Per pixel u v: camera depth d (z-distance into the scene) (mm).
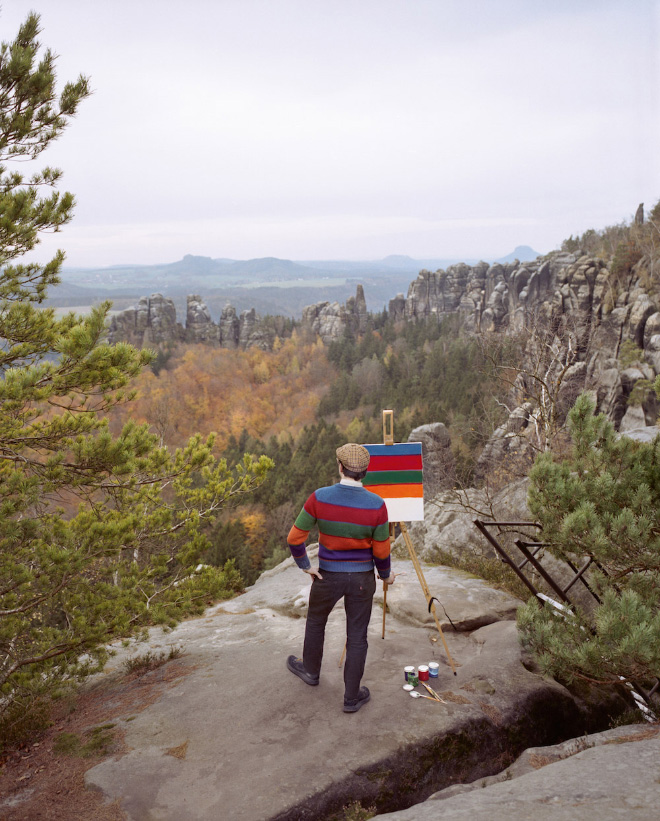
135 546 6004
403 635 5375
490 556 9078
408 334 154250
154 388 126438
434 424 28422
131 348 5230
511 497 10711
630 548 3553
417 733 3645
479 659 4766
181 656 5426
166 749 3643
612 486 3789
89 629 4836
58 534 5094
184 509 6738
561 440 12297
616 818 2170
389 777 3363
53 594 5035
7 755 3914
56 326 5617
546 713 4297
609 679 3824
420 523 12484
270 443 99000
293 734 3693
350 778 3270
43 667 4770
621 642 3154
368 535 3814
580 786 2562
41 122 5562
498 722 3961
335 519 3781
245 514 57250
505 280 147125
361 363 146125
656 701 4625
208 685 4516
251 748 3572
